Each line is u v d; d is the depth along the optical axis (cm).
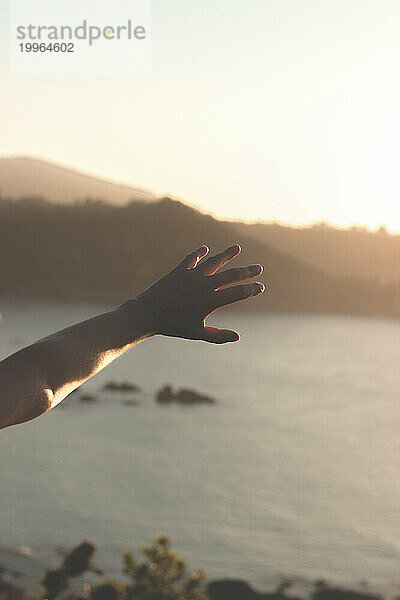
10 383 106
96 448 11456
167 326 131
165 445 12075
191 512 8219
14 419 104
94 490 8894
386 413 16588
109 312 128
